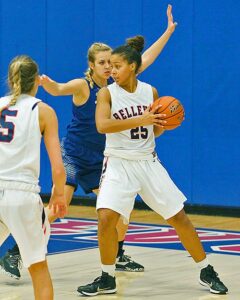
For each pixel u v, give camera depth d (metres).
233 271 9.62
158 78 15.72
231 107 15.03
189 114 15.45
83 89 9.36
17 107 6.41
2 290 8.52
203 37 15.21
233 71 14.98
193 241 8.41
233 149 15.07
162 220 14.60
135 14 15.90
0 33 17.34
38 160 6.36
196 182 15.48
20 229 6.20
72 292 8.40
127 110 8.23
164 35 9.70
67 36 16.62
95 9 16.31
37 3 16.91
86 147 9.60
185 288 8.62
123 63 8.12
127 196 8.18
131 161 8.27
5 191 6.23
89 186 9.74
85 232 13.04
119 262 9.69
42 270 6.37
